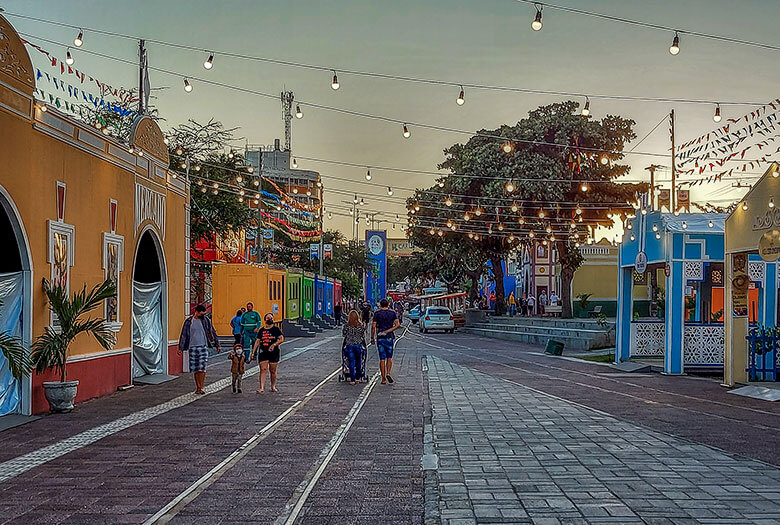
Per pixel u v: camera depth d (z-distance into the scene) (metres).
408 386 17.78
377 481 8.16
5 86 12.21
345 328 18.53
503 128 43.66
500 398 15.52
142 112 23.95
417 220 48.62
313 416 12.88
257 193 37.56
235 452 9.72
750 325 21.11
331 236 82.00
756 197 17.14
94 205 15.72
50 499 7.42
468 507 7.09
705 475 8.38
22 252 12.84
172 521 6.68
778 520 6.62
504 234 44.03
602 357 28.64
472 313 56.53
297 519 6.74
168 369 20.33
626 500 7.31
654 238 23.28
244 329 23.75
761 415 13.31
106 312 16.28
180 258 21.80
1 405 12.39
